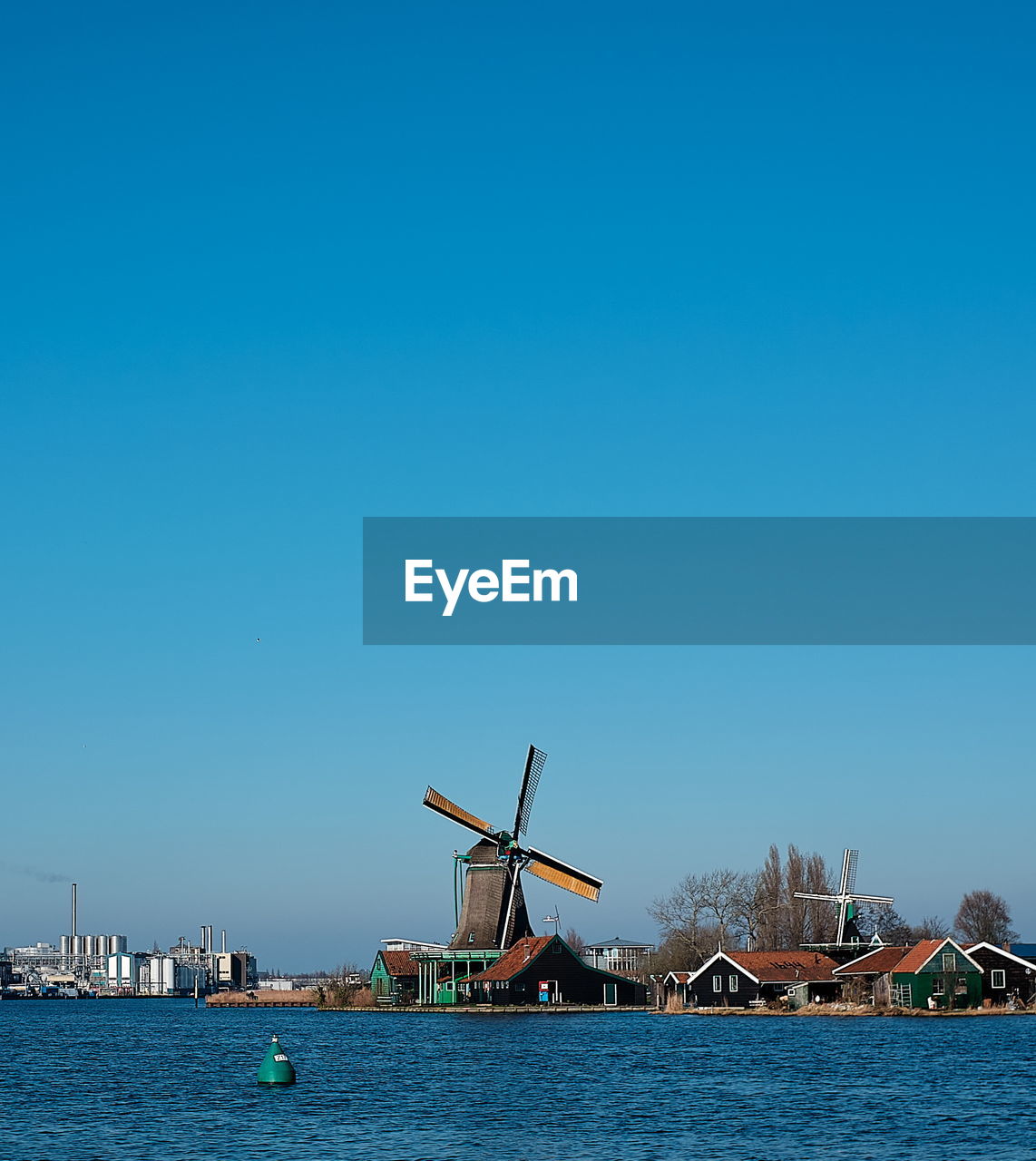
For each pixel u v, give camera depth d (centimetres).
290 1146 5997
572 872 16162
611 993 15925
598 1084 7988
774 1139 5919
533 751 16275
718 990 14912
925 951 13488
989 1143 5691
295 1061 9925
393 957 18888
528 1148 5841
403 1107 7181
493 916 16188
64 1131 6488
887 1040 10162
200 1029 16300
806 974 14725
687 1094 7425
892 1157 5447
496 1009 15462
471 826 16350
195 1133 6378
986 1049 9288
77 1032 16588
